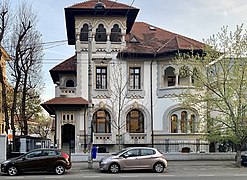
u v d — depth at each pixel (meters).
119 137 36.78
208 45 30.22
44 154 23.92
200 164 30.20
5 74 43.00
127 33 44.19
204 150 38.16
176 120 39.41
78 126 39.47
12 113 35.84
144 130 39.69
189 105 30.77
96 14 40.44
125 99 39.97
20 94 45.84
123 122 39.59
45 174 23.78
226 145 36.84
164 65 40.19
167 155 33.66
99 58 40.03
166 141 39.06
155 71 40.50
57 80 49.19
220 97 29.47
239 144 28.95
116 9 39.97
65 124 39.72
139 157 24.55
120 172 24.62
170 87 39.19
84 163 31.00
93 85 39.81
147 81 40.31
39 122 82.12
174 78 40.56
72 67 44.59
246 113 29.16
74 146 39.75
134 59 40.31
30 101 48.97
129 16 40.97
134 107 39.81
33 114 54.00
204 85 29.84
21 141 34.34
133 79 40.44
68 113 39.72
